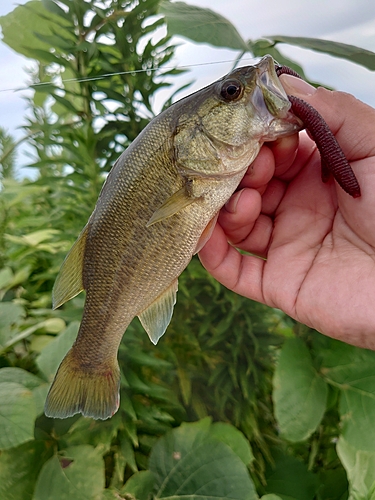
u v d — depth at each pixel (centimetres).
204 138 20
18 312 30
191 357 30
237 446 27
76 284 22
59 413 22
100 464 23
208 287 30
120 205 20
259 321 30
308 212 25
